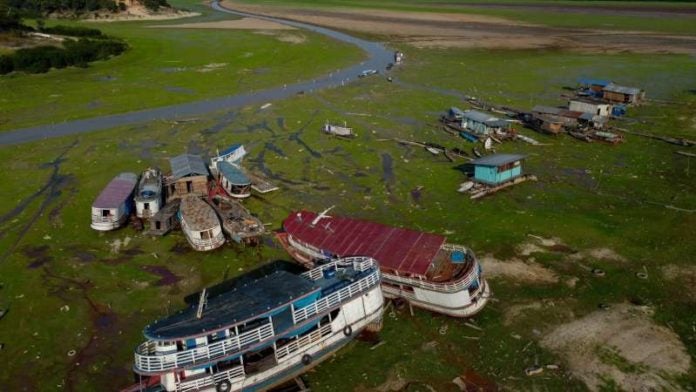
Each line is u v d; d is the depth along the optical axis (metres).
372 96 80.69
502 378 26.08
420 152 56.72
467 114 62.78
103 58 107.19
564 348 27.75
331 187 48.50
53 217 43.59
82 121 70.94
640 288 32.47
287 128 65.94
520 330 29.20
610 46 121.25
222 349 24.66
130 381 26.56
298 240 36.22
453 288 29.44
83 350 28.69
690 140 58.59
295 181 50.00
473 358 27.44
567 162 53.38
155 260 37.12
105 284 34.41
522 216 41.81
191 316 25.86
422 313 30.97
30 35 110.75
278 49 119.56
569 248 37.06
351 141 60.38
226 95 83.31
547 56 110.44
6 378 26.86
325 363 27.67
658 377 25.69
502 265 35.22
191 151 58.94
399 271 31.55
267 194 47.22
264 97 81.81
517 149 57.25
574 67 99.06
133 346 28.88
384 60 109.69
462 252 33.31
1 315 31.31
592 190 46.62
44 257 37.59
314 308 27.00
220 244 38.53
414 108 73.75
